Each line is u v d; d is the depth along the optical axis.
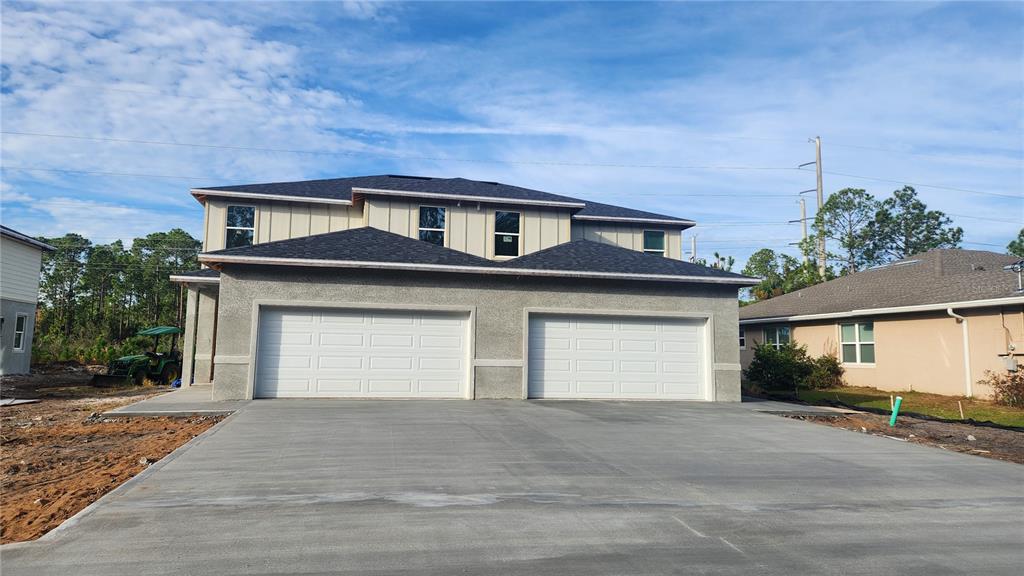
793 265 45.31
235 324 13.56
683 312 15.81
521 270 14.83
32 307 25.16
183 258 59.38
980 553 4.99
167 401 13.16
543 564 4.48
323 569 4.28
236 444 8.50
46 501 6.00
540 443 9.08
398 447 8.52
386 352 14.31
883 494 6.83
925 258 25.39
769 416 12.84
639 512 5.86
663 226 22.95
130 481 6.50
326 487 6.40
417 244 15.98
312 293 13.96
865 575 4.45
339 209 20.06
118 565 4.25
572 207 20.67
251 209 19.48
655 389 15.55
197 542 4.74
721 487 6.90
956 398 18.53
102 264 55.22
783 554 4.84
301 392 13.82
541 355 15.16
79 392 17.94
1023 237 44.31
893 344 21.41
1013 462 8.85
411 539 4.93
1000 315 17.78
